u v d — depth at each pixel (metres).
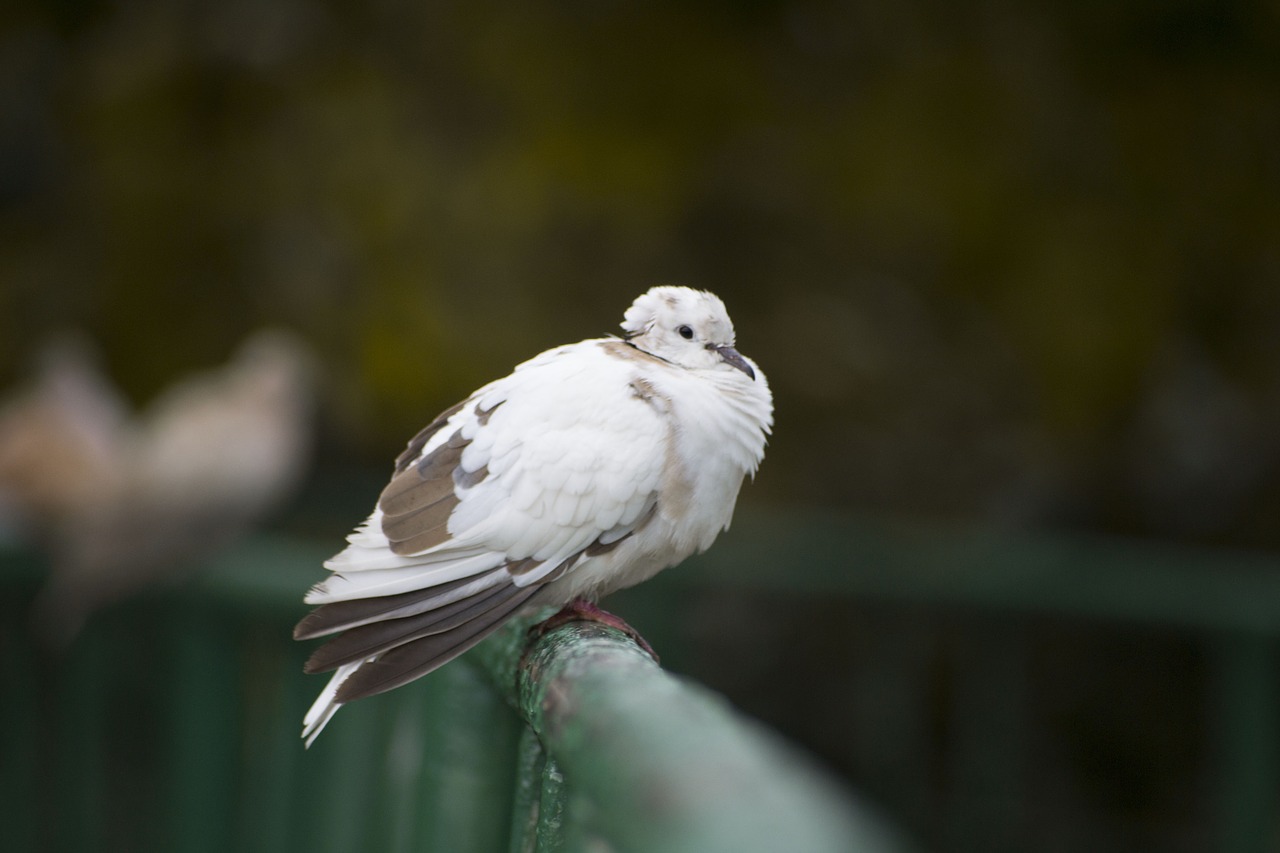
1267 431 13.74
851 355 13.40
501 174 13.68
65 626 9.84
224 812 8.86
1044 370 13.41
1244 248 13.77
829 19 14.45
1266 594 10.16
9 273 14.31
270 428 10.91
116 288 14.06
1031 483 13.53
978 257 13.63
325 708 4.52
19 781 9.56
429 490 4.96
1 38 15.17
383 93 14.16
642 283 13.48
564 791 3.45
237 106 14.37
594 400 5.05
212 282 13.95
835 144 13.92
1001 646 11.02
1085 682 14.27
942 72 14.23
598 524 4.93
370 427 13.20
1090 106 14.25
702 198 13.75
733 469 5.25
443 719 5.46
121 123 14.41
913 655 11.33
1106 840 11.43
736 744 2.29
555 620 5.17
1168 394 13.72
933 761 11.47
